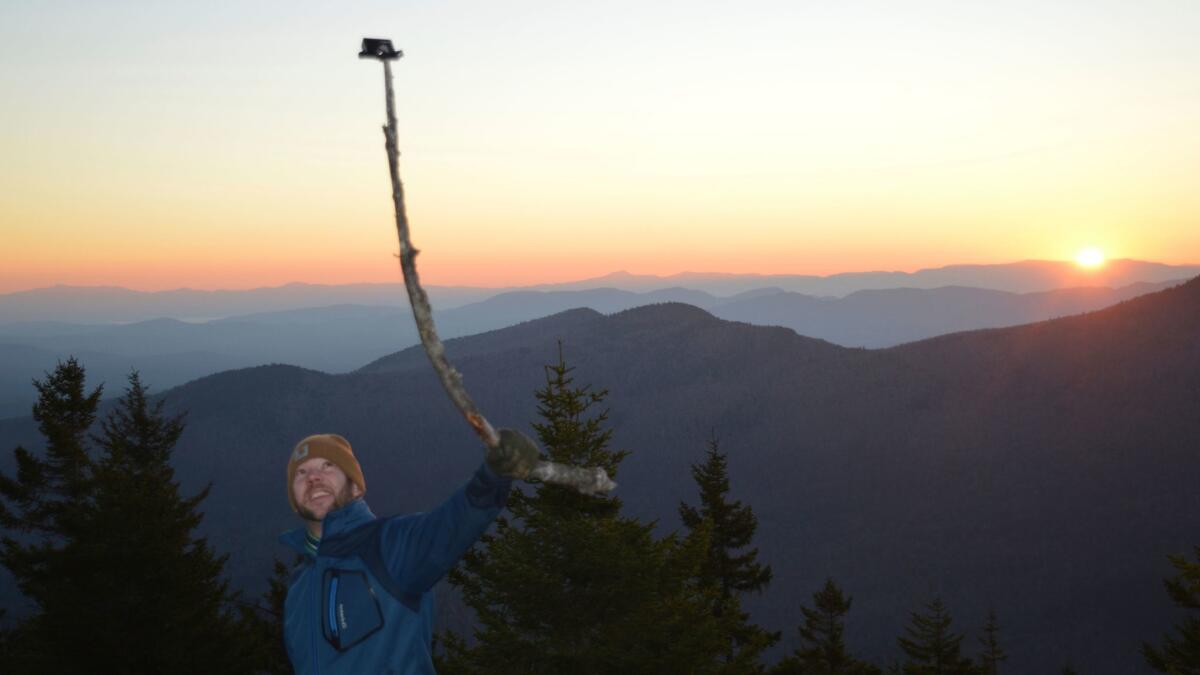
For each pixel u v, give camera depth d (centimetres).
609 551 1128
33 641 1292
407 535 195
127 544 1277
